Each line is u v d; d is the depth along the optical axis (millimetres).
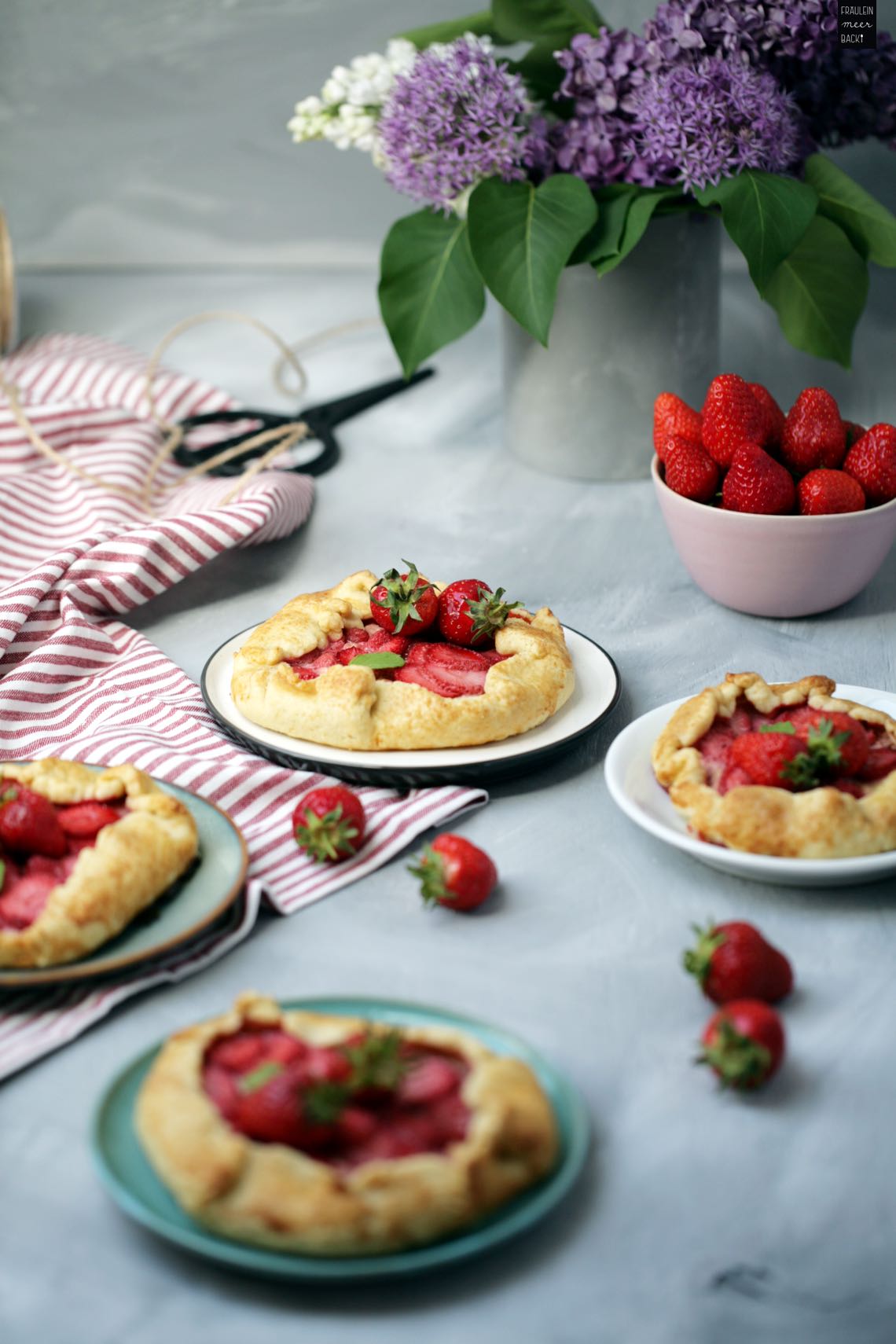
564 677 1038
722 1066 823
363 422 1476
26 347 1579
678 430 1147
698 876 955
